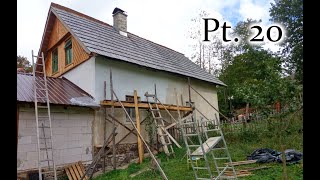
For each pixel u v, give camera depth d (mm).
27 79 11031
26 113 8797
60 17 12414
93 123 10750
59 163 9398
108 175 9500
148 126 12648
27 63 17328
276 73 10516
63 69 13281
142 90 13320
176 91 15594
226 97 28078
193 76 16484
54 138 9414
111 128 11281
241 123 13570
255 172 7648
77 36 11555
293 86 8961
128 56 12867
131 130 10922
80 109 10391
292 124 9422
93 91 11047
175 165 9562
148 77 13844
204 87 18250
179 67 16438
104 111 11117
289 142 9203
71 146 9859
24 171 8422
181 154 11422
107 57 11414
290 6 11570
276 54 14117
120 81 12234
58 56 13945
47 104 8453
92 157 10414
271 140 11102
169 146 12539
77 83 12023
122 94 12219
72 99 10227
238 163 8688
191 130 14156
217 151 10680
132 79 12875
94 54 10984
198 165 9219
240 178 7074
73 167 9594
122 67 12461
